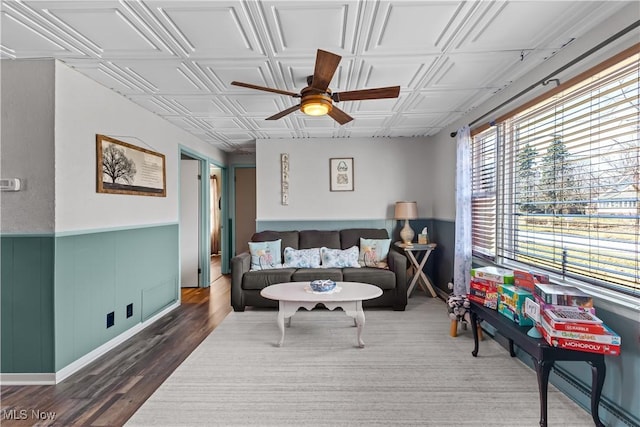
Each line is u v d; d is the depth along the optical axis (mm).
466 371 2303
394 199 4789
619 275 1744
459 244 3361
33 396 2035
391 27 1911
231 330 3127
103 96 2689
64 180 2279
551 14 1773
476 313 2449
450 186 4066
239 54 2219
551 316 1656
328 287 2887
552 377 2117
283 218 4785
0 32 1912
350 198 4789
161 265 3596
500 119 2807
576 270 2047
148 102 3115
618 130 1729
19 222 2193
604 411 1717
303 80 2641
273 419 1784
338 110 2613
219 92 2889
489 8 1731
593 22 1829
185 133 4227
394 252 4012
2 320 2199
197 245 4988
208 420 1778
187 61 2307
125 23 1848
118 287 2850
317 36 2012
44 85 2211
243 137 4676
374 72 2498
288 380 2189
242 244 6184
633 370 1583
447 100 3152
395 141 4789
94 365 2443
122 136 2939
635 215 1630
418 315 3539
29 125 2205
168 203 3773
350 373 2279
